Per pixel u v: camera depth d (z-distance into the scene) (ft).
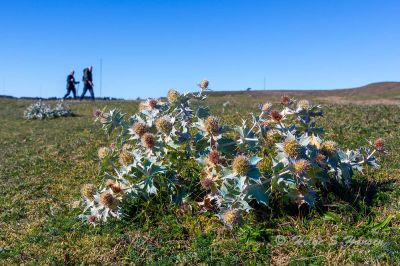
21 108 70.38
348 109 38.60
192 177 16.38
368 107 40.57
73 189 20.61
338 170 15.48
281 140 15.89
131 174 15.43
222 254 13.12
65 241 14.80
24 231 16.08
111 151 16.67
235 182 13.46
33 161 26.84
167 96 17.39
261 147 16.17
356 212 14.46
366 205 14.94
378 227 13.52
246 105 52.01
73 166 24.84
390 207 14.96
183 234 14.40
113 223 15.47
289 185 13.87
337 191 15.93
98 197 15.11
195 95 17.30
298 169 13.24
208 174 14.70
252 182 13.39
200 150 15.84
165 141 15.69
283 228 14.01
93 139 32.01
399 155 21.50
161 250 13.67
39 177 23.16
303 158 13.75
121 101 76.18
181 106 17.17
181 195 15.71
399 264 11.69
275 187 13.80
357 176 17.90
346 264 12.06
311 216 14.53
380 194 15.80
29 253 14.14
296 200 14.12
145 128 16.02
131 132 16.21
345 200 15.34
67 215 17.13
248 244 13.29
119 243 14.16
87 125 40.78
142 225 15.17
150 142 15.10
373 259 12.03
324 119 32.60
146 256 13.51
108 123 17.42
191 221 14.79
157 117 16.80
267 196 13.53
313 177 13.96
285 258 12.65
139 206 15.84
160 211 15.46
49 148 30.55
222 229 14.12
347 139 25.72
